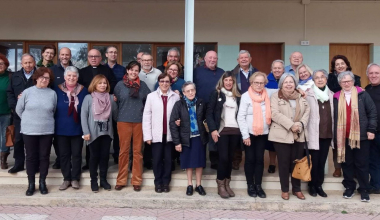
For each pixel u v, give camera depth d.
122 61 8.14
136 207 4.62
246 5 7.95
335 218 4.39
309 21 8.00
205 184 5.16
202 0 7.91
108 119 4.76
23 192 4.84
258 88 4.55
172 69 5.00
